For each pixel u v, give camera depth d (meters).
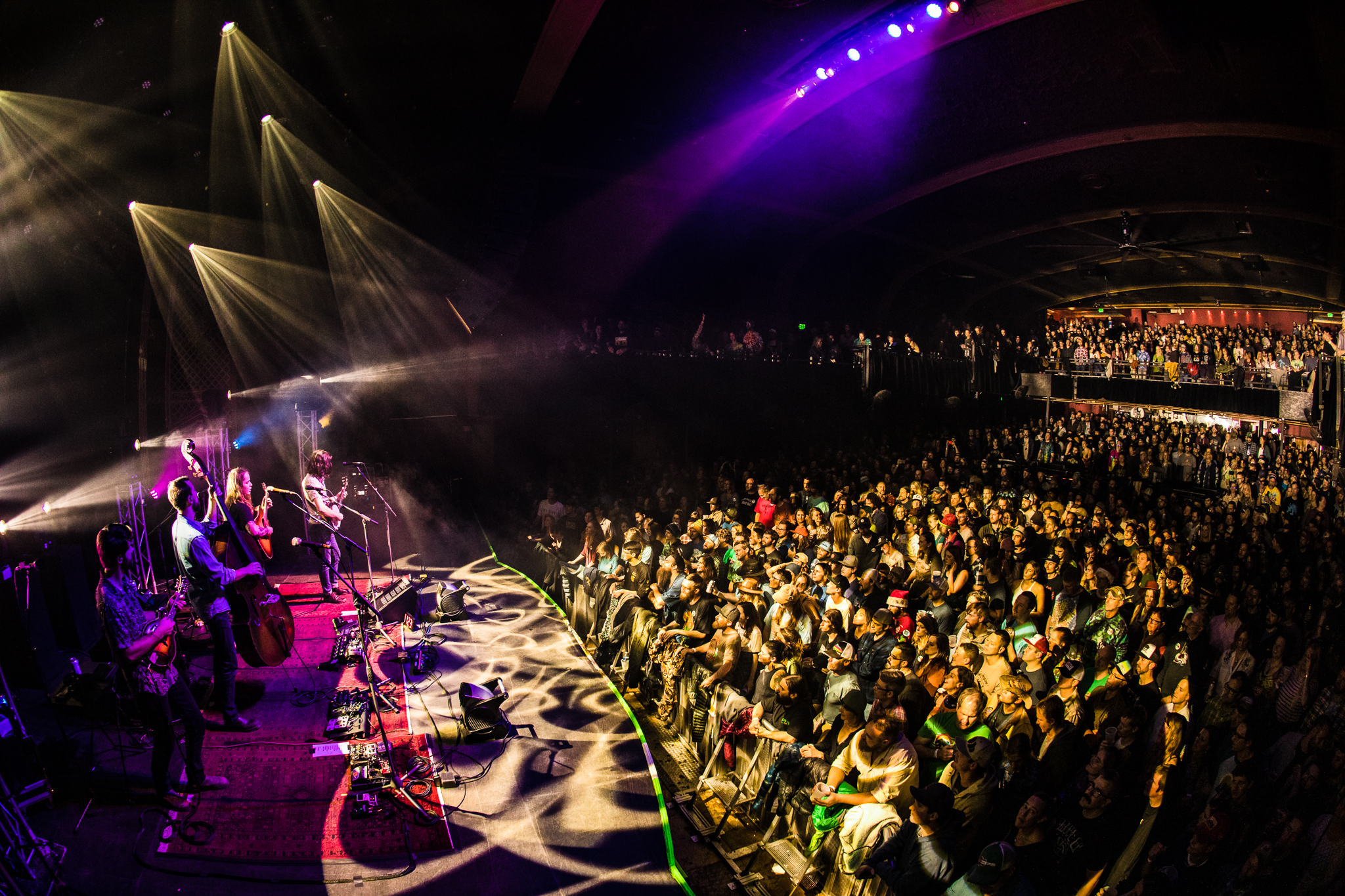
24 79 9.64
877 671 7.75
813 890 6.05
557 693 8.95
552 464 20.92
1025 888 5.19
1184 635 8.00
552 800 6.93
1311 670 6.23
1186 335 29.52
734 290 29.52
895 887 5.49
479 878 5.85
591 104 19.27
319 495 10.85
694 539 12.46
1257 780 5.46
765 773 6.91
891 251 31.36
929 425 27.42
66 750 6.30
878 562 11.62
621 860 6.29
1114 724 6.38
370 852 5.94
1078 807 5.76
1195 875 5.25
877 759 5.95
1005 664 7.13
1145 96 18.75
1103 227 27.95
